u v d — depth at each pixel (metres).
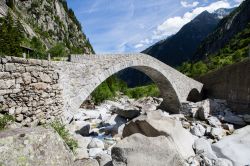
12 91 9.15
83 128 16.69
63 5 167.38
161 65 27.44
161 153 7.64
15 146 4.89
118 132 17.00
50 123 10.73
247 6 119.50
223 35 127.94
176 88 29.97
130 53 22.08
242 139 12.55
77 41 154.25
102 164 8.67
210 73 32.28
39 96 10.76
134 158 7.56
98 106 34.22
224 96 27.02
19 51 34.72
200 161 10.37
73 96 14.70
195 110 26.75
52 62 12.14
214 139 15.90
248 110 21.14
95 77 17.38
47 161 5.20
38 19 122.00
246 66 21.41
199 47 151.12
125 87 77.94
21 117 9.52
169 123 11.51
